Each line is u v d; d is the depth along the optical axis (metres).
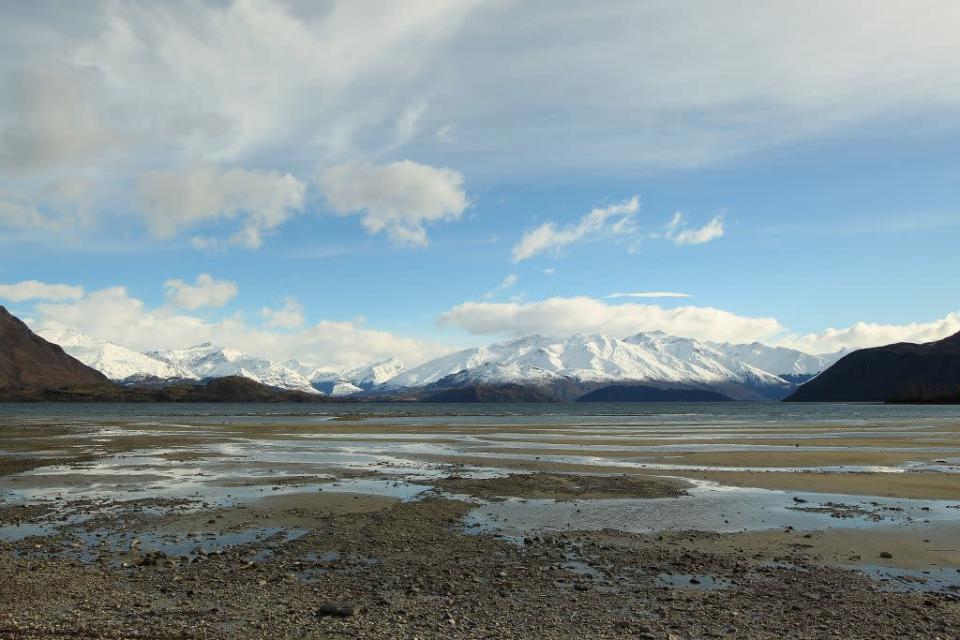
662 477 37.50
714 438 70.62
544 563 19.20
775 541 21.97
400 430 89.81
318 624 13.87
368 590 16.48
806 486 33.88
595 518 25.91
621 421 125.31
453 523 25.02
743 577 17.78
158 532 23.31
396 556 20.05
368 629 13.59
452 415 170.38
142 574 17.75
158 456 50.72
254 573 17.95
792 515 26.34
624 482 35.19
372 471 41.16
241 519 25.61
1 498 30.78
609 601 15.70
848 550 20.73
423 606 15.23
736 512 27.02
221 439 70.25
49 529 23.81
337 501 29.70
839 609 15.13
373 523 24.88
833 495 31.14
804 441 65.19
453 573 18.12
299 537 22.58
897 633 13.64
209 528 24.00
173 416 154.75
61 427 95.50
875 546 21.19
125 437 72.62
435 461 47.44
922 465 43.56
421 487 34.03
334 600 15.64
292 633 13.30
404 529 23.86
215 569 18.36
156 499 30.25
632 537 22.64
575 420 131.38
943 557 19.86
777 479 36.44
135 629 13.33
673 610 15.04
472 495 31.41
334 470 41.69
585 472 40.38
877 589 16.67
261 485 34.97
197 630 13.32
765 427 95.06
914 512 26.86
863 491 32.22
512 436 76.12
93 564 18.88
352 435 77.75
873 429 86.94
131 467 43.06
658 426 101.31
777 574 18.05
